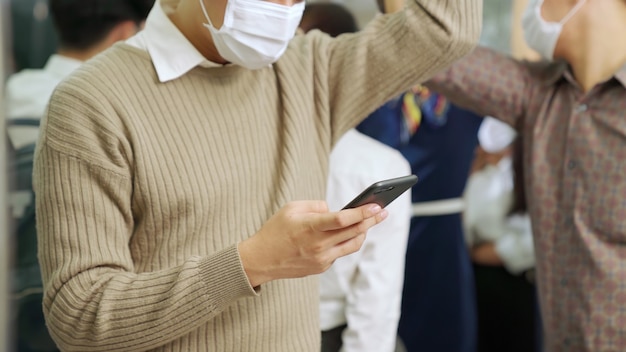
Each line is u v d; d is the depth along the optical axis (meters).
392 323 1.98
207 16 1.27
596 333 1.83
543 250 1.90
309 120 1.45
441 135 2.68
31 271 2.07
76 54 2.30
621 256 1.80
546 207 1.88
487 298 3.00
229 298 1.19
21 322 2.08
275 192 1.37
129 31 2.35
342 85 1.48
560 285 1.88
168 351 1.29
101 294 1.20
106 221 1.23
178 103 1.29
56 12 2.29
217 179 1.29
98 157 1.22
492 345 3.02
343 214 1.10
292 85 1.44
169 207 1.26
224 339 1.30
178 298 1.17
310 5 2.16
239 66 1.36
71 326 1.21
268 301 1.33
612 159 1.79
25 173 2.04
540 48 1.88
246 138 1.34
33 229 2.06
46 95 2.18
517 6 2.87
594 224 1.82
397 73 1.46
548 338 1.93
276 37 1.27
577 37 1.80
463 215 2.80
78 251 1.22
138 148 1.24
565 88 1.88
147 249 1.29
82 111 1.22
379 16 1.52
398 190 1.17
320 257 1.15
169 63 1.30
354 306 1.95
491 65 1.92
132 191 1.27
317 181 1.47
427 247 2.72
